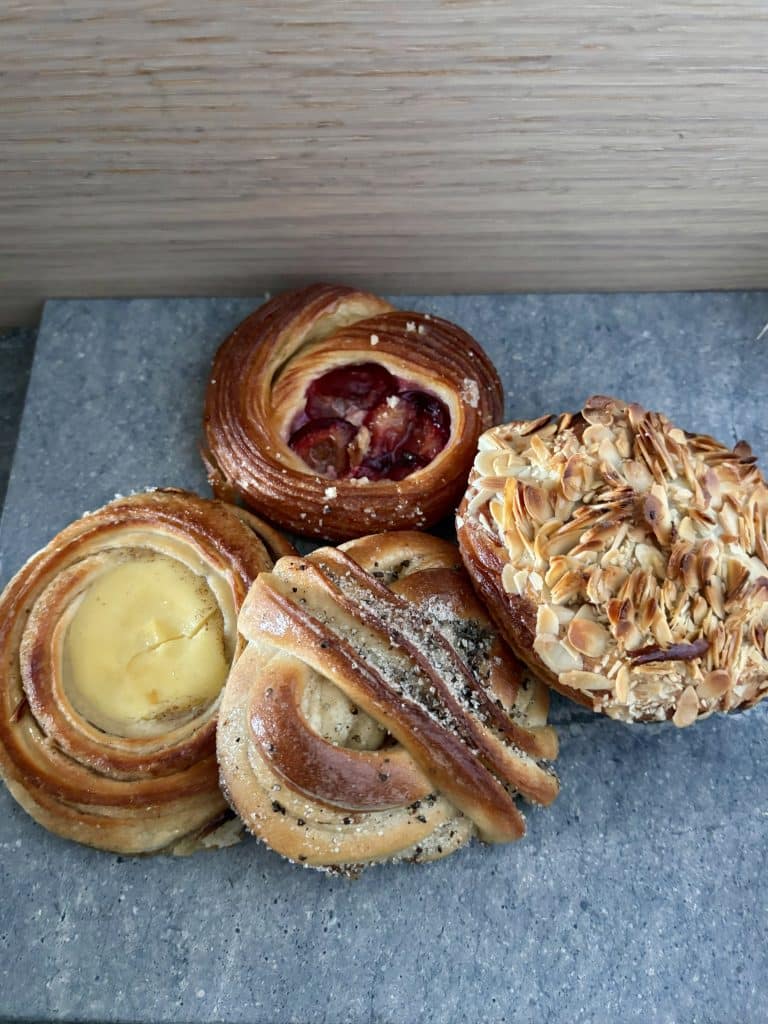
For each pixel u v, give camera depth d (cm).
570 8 30
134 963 31
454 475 35
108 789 31
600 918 32
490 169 35
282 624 30
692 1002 31
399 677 30
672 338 41
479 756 30
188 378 40
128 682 32
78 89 32
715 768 34
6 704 32
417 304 42
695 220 38
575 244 39
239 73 31
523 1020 30
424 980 31
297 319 38
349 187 36
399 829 30
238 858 32
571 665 29
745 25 30
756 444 39
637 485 31
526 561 30
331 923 32
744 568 29
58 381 40
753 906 32
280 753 29
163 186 35
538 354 41
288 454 36
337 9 29
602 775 34
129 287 41
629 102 33
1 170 35
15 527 38
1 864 32
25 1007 31
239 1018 30
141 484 38
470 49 31
